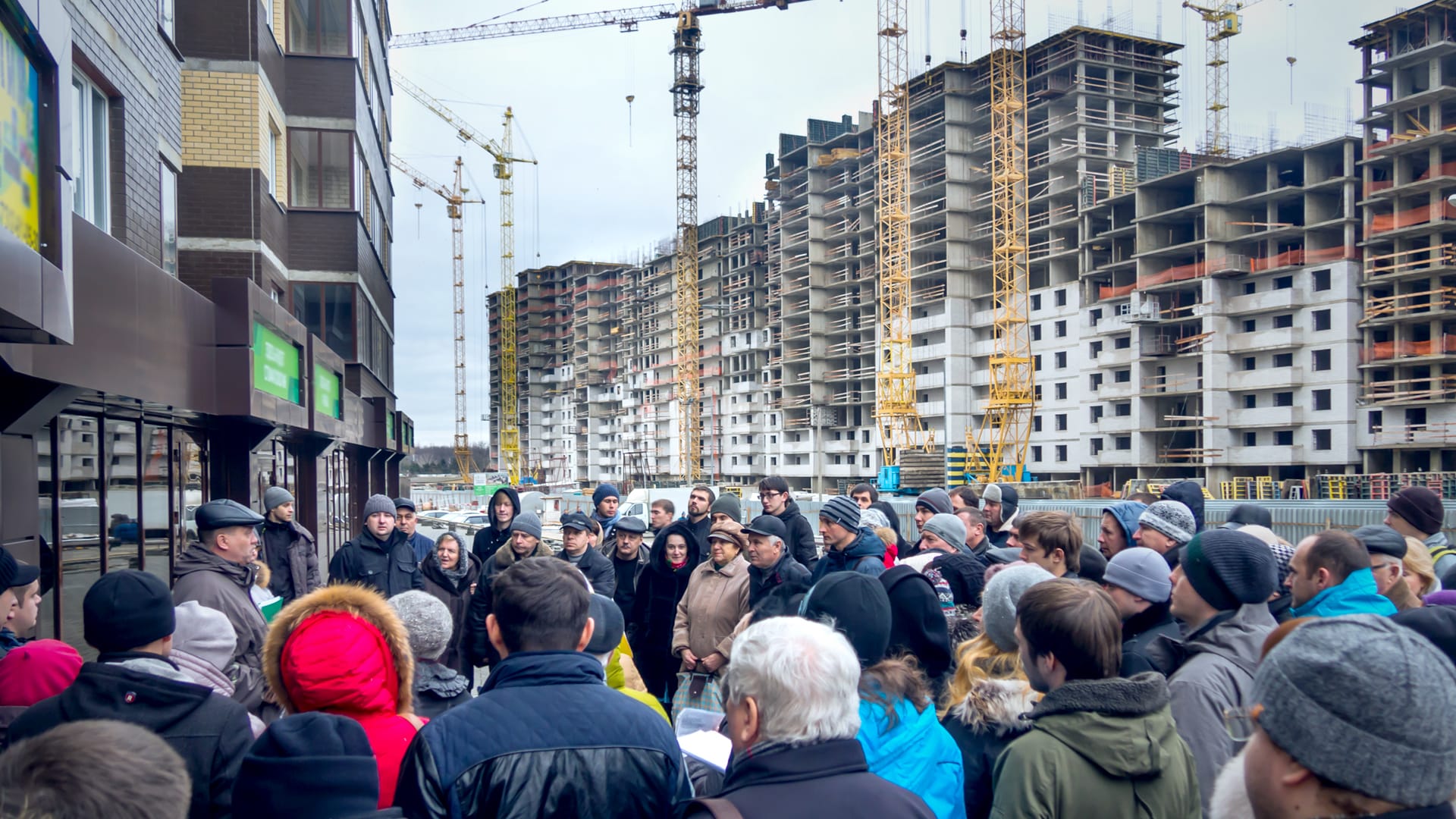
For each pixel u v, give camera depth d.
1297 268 59.38
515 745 2.26
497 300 190.12
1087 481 70.44
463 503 98.31
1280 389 59.97
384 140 25.66
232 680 3.82
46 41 4.06
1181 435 65.62
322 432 13.09
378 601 2.88
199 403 8.41
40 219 4.09
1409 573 4.60
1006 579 3.26
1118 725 2.27
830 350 100.12
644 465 126.19
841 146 100.88
